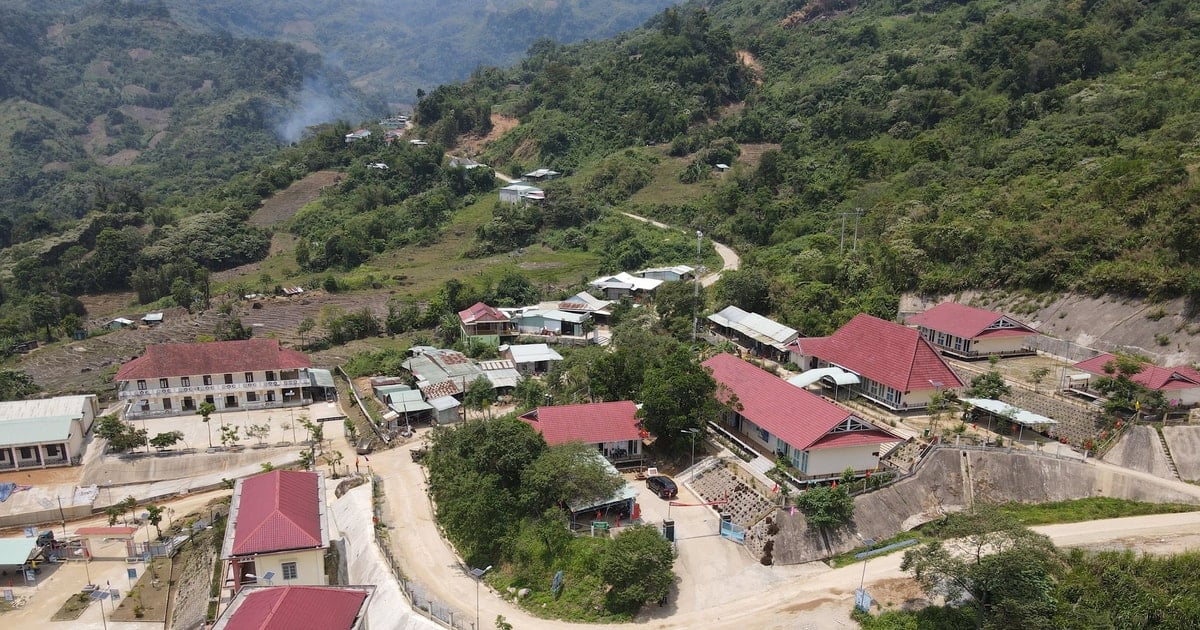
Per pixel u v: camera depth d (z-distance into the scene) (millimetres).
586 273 136375
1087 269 76562
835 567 48750
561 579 48906
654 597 45344
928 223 97438
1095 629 38750
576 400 75062
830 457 54938
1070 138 109062
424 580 51031
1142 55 135250
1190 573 42500
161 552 60375
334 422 82688
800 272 100062
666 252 136125
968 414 62469
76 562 60000
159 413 83312
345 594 37812
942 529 45000
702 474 60312
